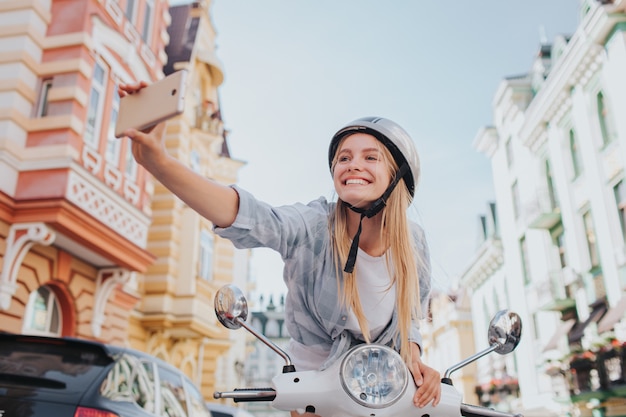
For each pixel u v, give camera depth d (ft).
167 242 51.60
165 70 60.23
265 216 5.23
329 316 5.72
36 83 32.45
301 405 5.07
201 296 54.39
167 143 54.03
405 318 5.66
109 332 38.19
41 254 31.65
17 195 30.09
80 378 11.11
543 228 67.77
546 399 66.49
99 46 35.17
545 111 65.21
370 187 5.60
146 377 13.20
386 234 5.86
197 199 4.84
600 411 54.90
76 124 31.91
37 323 32.68
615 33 52.34
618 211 53.01
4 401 10.42
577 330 57.93
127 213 35.91
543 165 68.49
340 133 5.88
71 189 30.35
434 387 5.21
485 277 91.15
